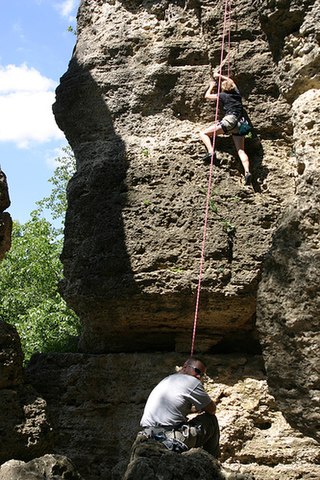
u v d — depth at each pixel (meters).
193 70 10.16
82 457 9.55
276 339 7.72
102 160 9.95
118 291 9.41
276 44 8.95
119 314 9.57
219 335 9.58
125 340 10.04
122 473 8.94
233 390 9.14
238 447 8.84
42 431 7.56
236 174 9.69
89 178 9.97
